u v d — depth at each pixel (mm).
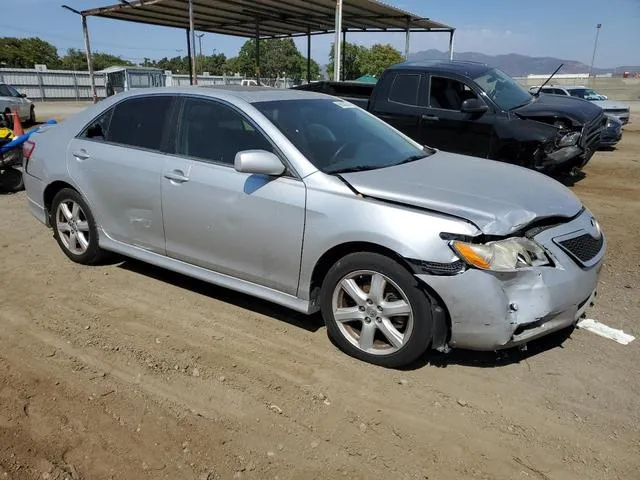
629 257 5555
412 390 3188
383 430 2848
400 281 3162
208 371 3359
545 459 2662
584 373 3389
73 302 4301
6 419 2875
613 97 43375
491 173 3885
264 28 22250
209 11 17688
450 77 8219
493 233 3031
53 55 82875
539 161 7672
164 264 4363
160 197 4180
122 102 4641
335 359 3510
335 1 15445
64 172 4852
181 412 2963
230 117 3953
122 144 4523
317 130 3990
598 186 9258
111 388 3168
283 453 2668
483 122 7891
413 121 8445
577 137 7684
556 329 3311
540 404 3082
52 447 2676
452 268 3014
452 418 2951
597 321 4082
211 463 2592
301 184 3504
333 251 3436
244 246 3775
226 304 4301
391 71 8711
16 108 18797
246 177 3719
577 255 3318
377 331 3412
